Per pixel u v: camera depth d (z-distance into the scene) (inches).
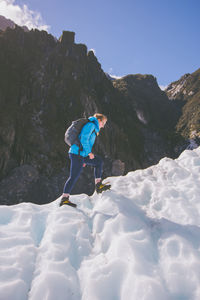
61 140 1887.3
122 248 81.4
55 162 1743.4
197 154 177.2
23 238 88.4
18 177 1455.5
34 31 2459.4
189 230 93.2
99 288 65.2
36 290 63.4
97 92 3046.3
